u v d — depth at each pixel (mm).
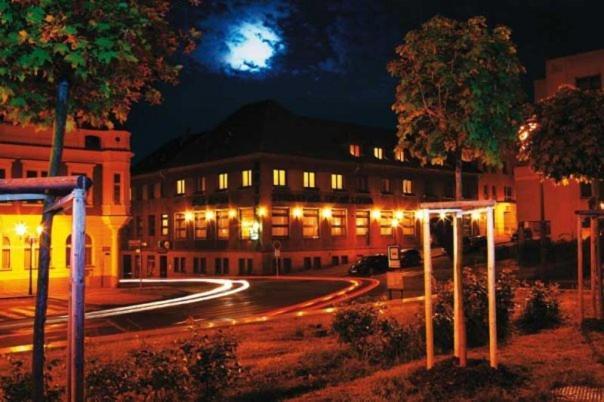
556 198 39375
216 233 56062
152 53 7277
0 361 12812
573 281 26812
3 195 4324
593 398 7098
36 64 5359
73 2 5422
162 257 63188
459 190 8617
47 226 5484
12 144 37281
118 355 11641
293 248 52562
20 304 31172
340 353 10617
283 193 52250
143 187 67062
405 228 60719
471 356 9500
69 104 6641
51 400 6473
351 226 56688
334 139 57719
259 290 35781
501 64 8133
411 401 7160
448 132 8500
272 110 56812
